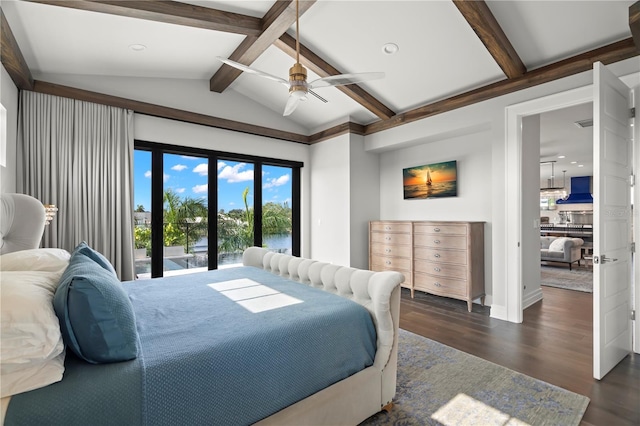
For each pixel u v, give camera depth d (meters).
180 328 1.48
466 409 1.86
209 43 3.59
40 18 2.67
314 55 3.57
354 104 4.71
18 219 2.34
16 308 1.00
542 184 11.57
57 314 1.13
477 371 2.31
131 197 3.92
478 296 3.93
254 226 5.21
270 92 4.85
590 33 2.77
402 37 3.22
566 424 1.73
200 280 2.53
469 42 3.12
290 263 2.69
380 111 4.53
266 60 4.08
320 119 5.40
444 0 2.74
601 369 2.19
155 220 4.26
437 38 3.16
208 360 1.24
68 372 1.09
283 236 5.61
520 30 2.87
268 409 1.37
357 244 5.14
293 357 1.47
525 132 3.88
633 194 2.60
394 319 1.85
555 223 11.39
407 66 3.66
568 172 9.95
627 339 2.55
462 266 3.86
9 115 2.99
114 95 3.90
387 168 5.40
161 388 1.12
